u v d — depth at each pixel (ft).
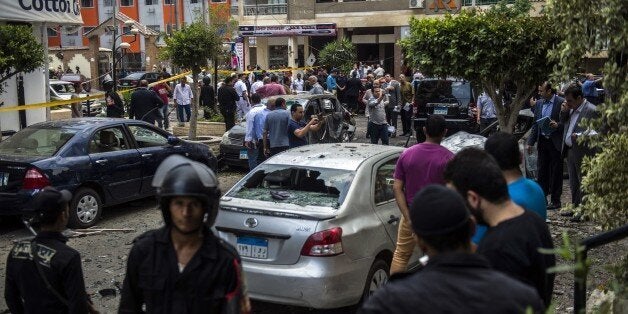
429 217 8.17
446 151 19.93
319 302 19.35
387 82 76.84
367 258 20.74
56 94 79.25
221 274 10.02
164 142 38.83
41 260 13.08
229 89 63.36
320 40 152.15
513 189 12.83
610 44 17.01
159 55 60.95
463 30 28.76
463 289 7.72
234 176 48.47
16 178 31.07
